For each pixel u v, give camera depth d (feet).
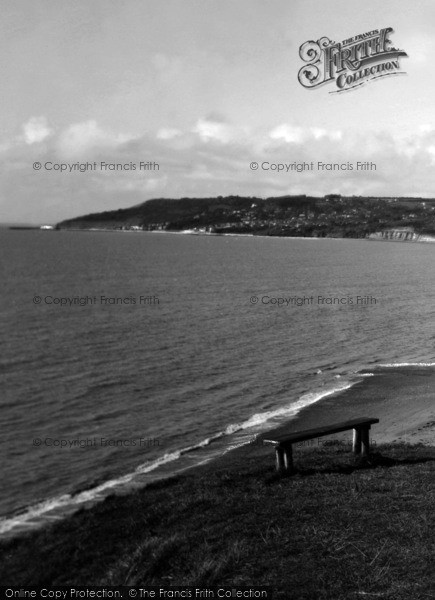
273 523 29.40
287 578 23.59
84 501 56.08
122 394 104.68
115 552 27.71
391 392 101.50
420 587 22.36
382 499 32.50
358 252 631.97
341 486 35.47
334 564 24.62
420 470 39.22
